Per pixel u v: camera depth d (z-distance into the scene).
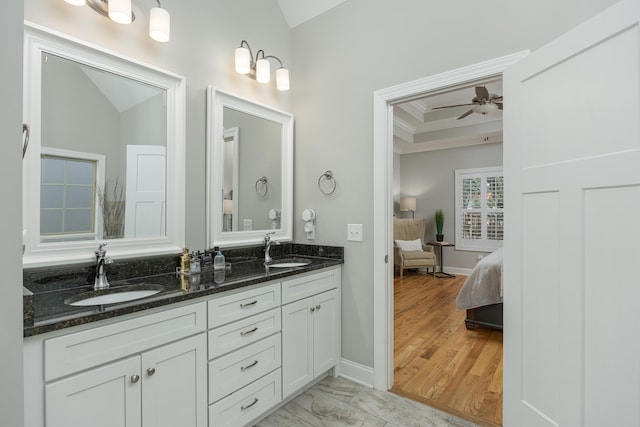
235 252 2.26
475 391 2.11
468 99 4.65
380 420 1.82
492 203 5.89
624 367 1.11
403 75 2.08
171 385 1.35
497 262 3.14
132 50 1.76
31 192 1.41
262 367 1.75
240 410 1.63
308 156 2.60
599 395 1.18
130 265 1.71
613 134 1.13
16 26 0.86
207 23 2.13
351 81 2.34
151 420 1.28
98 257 1.53
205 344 1.48
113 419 1.17
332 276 2.28
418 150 6.58
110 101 1.67
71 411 1.07
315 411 1.90
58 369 1.05
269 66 2.39
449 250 6.31
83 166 1.58
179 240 1.92
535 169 1.44
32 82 1.41
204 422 1.47
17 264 0.87
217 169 2.14
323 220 2.49
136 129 1.77
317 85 2.54
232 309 1.60
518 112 1.54
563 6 1.54
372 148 2.23
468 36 1.83
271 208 2.51
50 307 1.19
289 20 2.70
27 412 0.99
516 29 1.67
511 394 1.58
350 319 2.32
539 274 1.43
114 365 1.18
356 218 2.31
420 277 5.82
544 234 1.41
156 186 1.84
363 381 2.23
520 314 1.53
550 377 1.38
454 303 4.20
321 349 2.17
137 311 1.23
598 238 1.19
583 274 1.24
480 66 1.78
